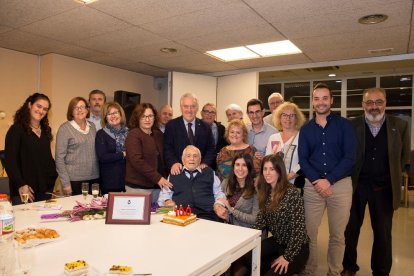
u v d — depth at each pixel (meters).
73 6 2.88
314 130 2.47
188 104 2.90
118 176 2.85
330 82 7.80
